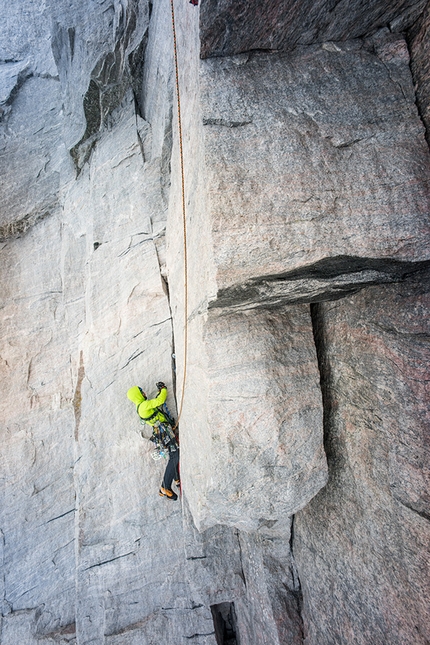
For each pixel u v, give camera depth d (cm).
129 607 583
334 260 305
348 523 412
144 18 573
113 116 732
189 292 447
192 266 413
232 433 394
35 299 820
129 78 667
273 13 291
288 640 480
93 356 658
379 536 373
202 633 575
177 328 556
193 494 448
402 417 348
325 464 405
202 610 584
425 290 333
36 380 780
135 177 684
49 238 854
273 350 408
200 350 420
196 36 323
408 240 305
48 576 691
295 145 312
